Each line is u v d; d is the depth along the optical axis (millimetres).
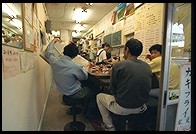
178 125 1550
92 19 4238
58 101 2797
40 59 2482
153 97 1812
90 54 4297
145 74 1596
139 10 2824
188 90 1551
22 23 1458
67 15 3473
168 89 1452
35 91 1922
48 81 3516
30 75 1707
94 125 1970
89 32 5578
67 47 2072
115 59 3287
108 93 2021
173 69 1532
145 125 1723
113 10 3473
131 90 1560
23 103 1379
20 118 1278
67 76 1985
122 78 1588
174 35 1530
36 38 2201
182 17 1512
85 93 2115
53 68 2057
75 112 2080
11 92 1121
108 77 2316
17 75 1259
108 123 1802
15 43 1319
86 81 2490
